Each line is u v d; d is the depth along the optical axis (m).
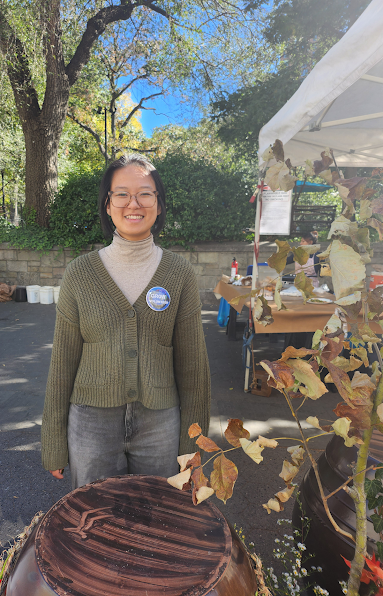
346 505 1.31
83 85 13.37
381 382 0.74
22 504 2.17
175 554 0.86
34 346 5.13
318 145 4.00
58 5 7.39
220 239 8.31
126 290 1.19
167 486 1.10
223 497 0.70
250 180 8.29
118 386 1.18
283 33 8.12
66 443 1.30
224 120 9.35
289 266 4.25
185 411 1.35
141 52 10.21
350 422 0.72
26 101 8.44
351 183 0.67
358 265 0.59
